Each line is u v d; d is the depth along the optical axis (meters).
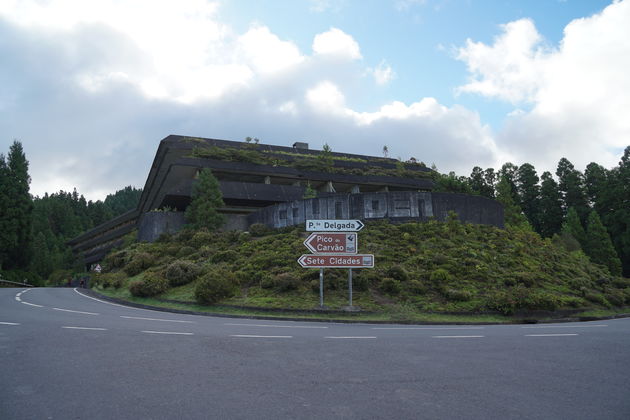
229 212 48.66
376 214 32.72
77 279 51.00
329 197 33.59
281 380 6.55
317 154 62.75
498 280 23.11
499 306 19.28
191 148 51.06
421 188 57.88
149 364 7.40
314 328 13.52
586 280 26.14
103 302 21.22
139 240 41.91
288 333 11.77
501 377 6.98
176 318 15.29
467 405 5.55
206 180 39.97
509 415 5.21
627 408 5.52
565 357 8.63
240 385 6.24
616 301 23.22
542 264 27.78
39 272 72.38
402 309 18.80
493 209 35.91
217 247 31.20
